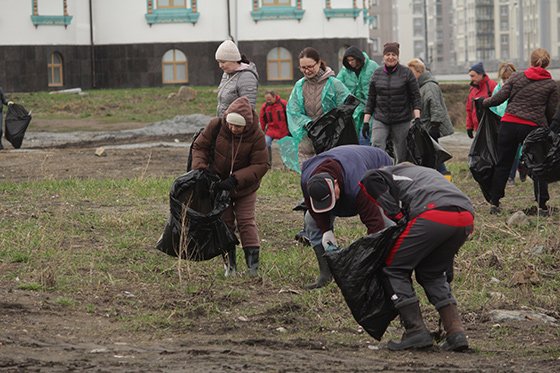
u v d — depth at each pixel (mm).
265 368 7367
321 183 8648
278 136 23531
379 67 16547
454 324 8453
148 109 44875
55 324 8969
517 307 10594
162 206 16109
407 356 8266
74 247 12562
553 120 14922
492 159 15594
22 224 13859
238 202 11172
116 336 8695
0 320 8945
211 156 10812
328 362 7793
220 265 11789
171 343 8492
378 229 8812
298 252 12609
